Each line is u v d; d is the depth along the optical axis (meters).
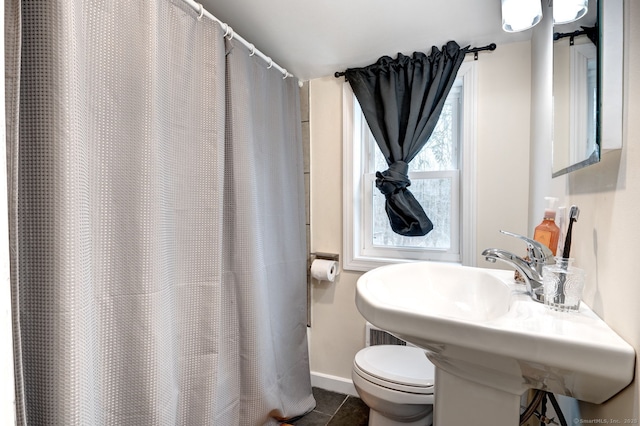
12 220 0.58
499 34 1.54
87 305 0.77
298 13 1.39
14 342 0.55
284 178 1.75
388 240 1.96
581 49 0.74
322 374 2.03
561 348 0.54
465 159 1.67
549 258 0.79
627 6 0.55
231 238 1.37
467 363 0.66
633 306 0.52
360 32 1.54
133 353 0.91
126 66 0.91
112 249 0.88
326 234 2.01
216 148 1.22
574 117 0.78
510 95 1.59
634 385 0.51
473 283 1.04
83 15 0.81
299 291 1.85
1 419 0.39
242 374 1.40
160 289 0.97
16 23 0.61
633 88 0.54
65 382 0.70
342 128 1.95
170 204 1.07
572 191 0.88
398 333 0.67
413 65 1.72
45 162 0.70
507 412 0.68
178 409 1.10
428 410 1.34
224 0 1.31
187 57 1.13
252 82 1.49
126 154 0.91
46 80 0.70
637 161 0.52
